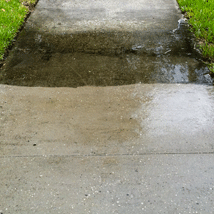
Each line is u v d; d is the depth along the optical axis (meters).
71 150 2.70
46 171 2.49
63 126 2.98
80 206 2.20
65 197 2.27
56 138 2.84
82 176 2.45
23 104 3.29
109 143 2.78
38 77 3.78
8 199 2.26
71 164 2.56
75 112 3.18
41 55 4.26
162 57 4.23
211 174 2.45
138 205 2.21
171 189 2.33
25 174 2.47
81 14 5.54
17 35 4.75
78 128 2.96
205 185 2.36
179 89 3.54
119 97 3.42
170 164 2.55
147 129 2.94
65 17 5.42
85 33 4.85
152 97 3.41
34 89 3.55
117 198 2.26
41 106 3.27
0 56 4.12
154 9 5.75
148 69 3.95
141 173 2.47
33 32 4.87
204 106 3.25
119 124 3.01
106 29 4.98
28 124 3.00
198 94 3.45
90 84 3.65
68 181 2.40
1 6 5.34
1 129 2.94
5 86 3.59
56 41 4.62
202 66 4.02
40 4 5.99
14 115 3.12
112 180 2.41
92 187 2.35
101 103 3.32
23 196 2.28
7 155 2.65
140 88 3.57
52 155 2.65
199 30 4.77
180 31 4.91
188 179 2.41
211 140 2.80
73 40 4.65
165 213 2.14
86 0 6.21
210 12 5.34
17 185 2.37
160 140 2.81
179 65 4.04
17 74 3.83
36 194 2.30
